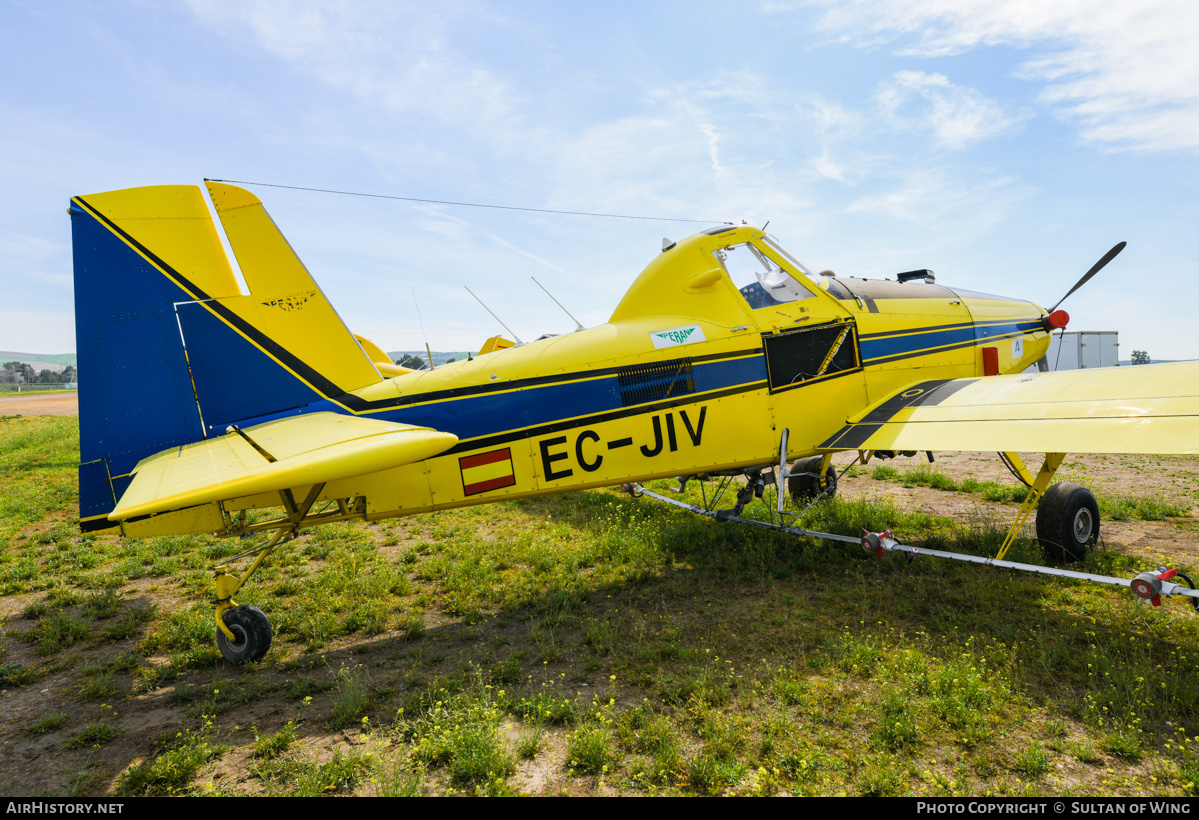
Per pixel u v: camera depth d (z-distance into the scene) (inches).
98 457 184.4
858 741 119.9
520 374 207.0
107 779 119.7
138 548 290.7
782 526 238.7
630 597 208.4
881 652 152.8
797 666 152.5
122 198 188.7
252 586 236.4
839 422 244.5
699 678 143.6
